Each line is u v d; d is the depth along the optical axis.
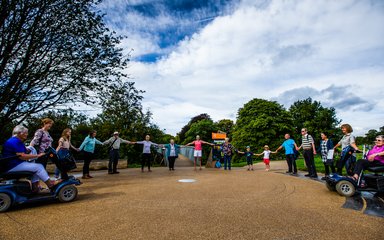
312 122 37.81
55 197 4.82
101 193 5.93
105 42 9.75
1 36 8.26
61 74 9.28
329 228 3.38
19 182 4.50
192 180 8.32
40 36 8.66
